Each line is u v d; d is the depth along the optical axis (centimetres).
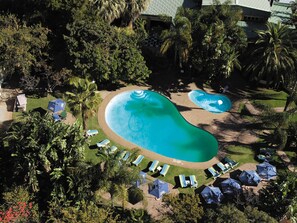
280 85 6334
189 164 4888
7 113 5381
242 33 5794
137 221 3709
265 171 4616
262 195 4131
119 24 6862
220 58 5647
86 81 4584
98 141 5097
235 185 4381
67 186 3991
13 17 5544
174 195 4169
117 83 6178
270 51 5622
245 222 3500
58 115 5362
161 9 7000
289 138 5275
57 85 5841
